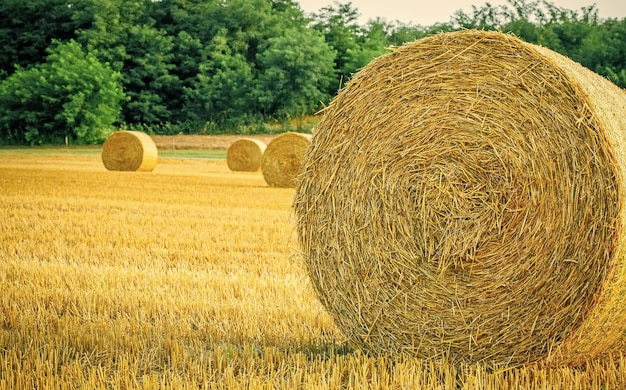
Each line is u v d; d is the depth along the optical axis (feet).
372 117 19.67
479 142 17.97
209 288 26.20
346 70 260.21
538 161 17.17
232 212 49.49
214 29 266.57
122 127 230.68
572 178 16.70
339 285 20.02
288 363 18.10
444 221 18.22
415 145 18.79
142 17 260.42
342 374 17.40
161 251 34.22
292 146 71.51
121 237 38.11
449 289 18.22
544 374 16.87
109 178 81.76
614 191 16.12
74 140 206.90
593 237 16.40
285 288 26.53
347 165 19.93
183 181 78.84
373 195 19.36
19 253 33.27
